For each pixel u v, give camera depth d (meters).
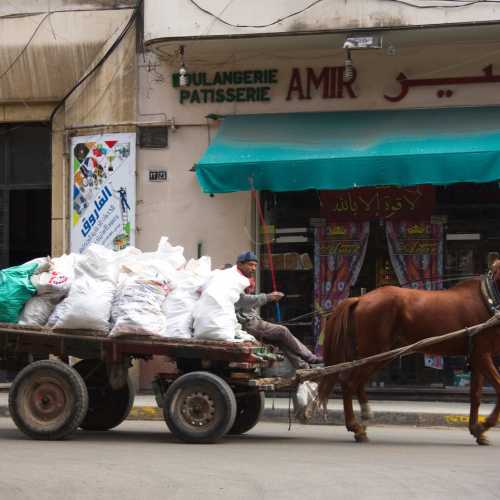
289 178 15.68
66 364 12.05
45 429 11.63
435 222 17.05
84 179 18.25
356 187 16.70
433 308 12.07
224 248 17.67
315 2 16.03
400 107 16.97
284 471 9.20
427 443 12.18
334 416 14.90
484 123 16.09
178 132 17.81
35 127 18.94
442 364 16.83
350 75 16.28
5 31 18.50
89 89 18.23
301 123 16.91
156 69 17.86
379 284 17.23
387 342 12.13
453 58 16.73
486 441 11.98
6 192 19.05
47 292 12.02
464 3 15.53
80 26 18.23
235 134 16.83
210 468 9.33
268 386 11.80
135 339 11.63
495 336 11.95
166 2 16.61
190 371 12.07
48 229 18.84
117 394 12.96
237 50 17.23
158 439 12.03
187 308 11.76
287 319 17.59
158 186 17.89
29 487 8.23
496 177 14.91
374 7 15.82
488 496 8.05
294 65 17.30
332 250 17.44
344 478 8.84
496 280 12.09
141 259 12.26
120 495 7.92
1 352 12.16
